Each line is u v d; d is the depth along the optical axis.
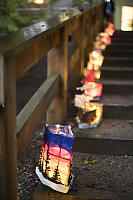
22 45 1.62
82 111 3.35
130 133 3.26
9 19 4.82
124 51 5.30
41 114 2.53
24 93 4.49
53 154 2.22
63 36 3.13
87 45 5.19
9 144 1.71
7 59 1.54
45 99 2.64
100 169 2.79
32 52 2.17
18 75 1.88
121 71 4.59
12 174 1.80
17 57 1.83
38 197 2.27
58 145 2.20
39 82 5.11
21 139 1.99
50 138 2.20
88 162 2.93
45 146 2.25
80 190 2.34
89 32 5.34
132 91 4.19
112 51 5.36
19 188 2.57
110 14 6.50
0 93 1.56
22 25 4.89
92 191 2.33
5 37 1.74
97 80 4.45
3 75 1.52
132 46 5.66
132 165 2.89
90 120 3.36
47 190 2.28
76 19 3.92
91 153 3.16
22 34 1.87
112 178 2.62
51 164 2.24
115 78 4.61
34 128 2.33
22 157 3.11
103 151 3.14
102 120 3.65
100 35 6.41
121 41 5.99
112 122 3.59
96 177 2.63
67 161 2.21
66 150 2.19
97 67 4.64
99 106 3.46
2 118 1.58
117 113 3.70
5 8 4.79
